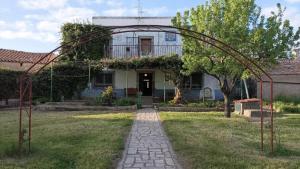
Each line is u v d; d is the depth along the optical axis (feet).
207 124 60.08
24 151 38.47
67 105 89.97
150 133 51.85
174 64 98.99
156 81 108.17
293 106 84.38
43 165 33.88
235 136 49.01
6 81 97.09
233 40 65.62
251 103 77.51
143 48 110.63
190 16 70.23
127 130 53.72
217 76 71.31
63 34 109.91
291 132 53.06
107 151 39.32
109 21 113.80
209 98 106.01
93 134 49.83
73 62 105.29
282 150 39.37
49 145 42.45
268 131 53.42
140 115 73.77
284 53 68.74
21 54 131.03
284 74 103.60
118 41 110.93
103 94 92.48
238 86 103.65
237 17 67.62
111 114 75.66
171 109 86.79
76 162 35.09
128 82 108.68
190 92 106.52
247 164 34.55
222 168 33.37
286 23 68.74
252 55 67.56
